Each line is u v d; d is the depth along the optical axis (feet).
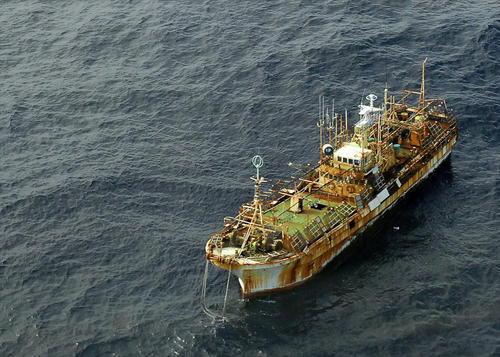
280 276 264.31
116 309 263.49
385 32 441.27
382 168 309.83
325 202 295.69
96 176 338.34
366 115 303.07
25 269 283.38
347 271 279.28
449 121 349.61
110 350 245.04
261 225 275.18
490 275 271.08
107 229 305.32
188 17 467.93
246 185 331.77
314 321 254.06
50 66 430.61
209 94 398.62
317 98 391.45
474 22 443.73
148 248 294.05
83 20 472.03
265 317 256.73
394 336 244.83
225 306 262.88
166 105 393.50
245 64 420.77
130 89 406.21
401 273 276.21
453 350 237.45
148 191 329.93
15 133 372.79
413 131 328.08
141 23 464.24
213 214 314.96
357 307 259.80
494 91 391.04
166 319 257.34
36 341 249.55
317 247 269.85
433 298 261.44
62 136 371.15
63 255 290.97
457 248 287.28
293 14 465.88
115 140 367.25
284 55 426.10
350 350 240.53
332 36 439.22
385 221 305.94
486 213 306.96
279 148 357.41
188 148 360.28
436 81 400.26
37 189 329.11
